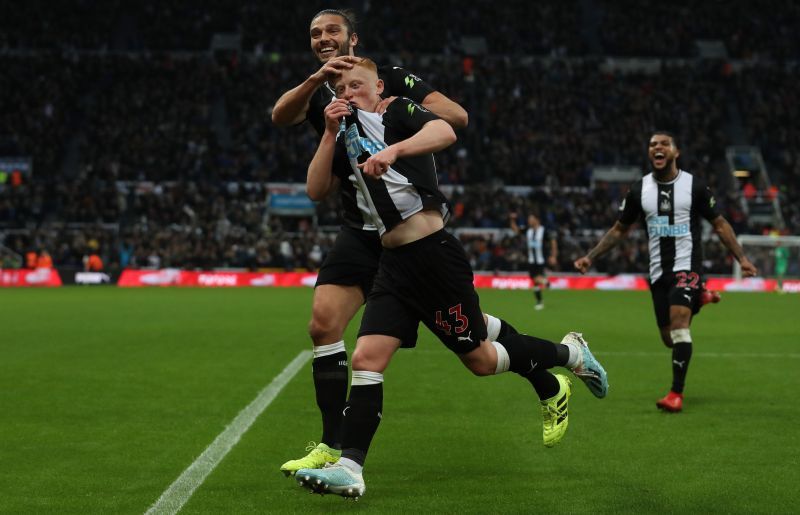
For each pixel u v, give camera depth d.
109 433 5.18
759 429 5.39
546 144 34.38
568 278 26.98
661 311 6.48
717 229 6.45
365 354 3.78
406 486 4.05
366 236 4.32
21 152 32.38
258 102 35.44
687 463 4.49
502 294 23.05
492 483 4.10
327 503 3.75
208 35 39.19
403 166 3.76
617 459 4.59
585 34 42.19
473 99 36.97
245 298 19.59
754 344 10.60
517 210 30.30
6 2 38.41
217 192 30.61
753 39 41.16
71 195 29.64
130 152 32.41
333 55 4.42
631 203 6.56
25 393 6.64
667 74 38.19
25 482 4.06
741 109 37.53
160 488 3.97
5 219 29.12
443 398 6.50
